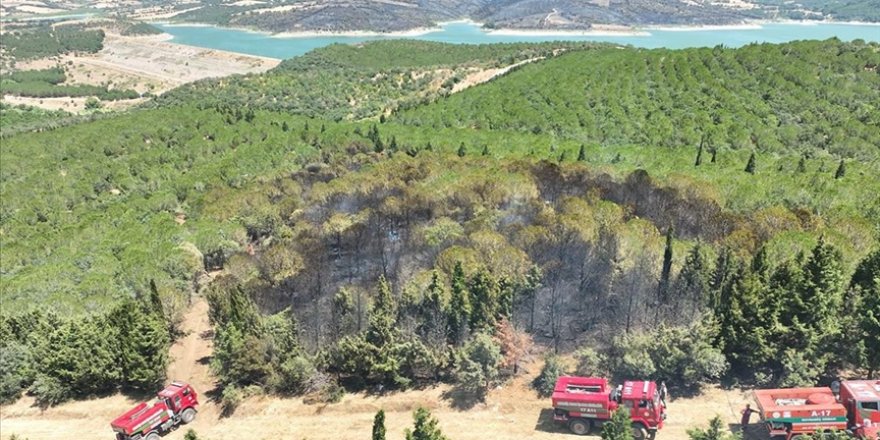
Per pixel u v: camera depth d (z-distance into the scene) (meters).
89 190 106.75
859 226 55.38
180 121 147.25
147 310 54.56
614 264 51.84
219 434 44.72
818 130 107.62
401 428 42.66
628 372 43.59
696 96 130.25
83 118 198.00
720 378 43.62
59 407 50.25
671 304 47.50
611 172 78.81
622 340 44.84
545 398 43.72
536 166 79.44
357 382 47.91
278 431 44.19
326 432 43.44
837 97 121.62
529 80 158.75
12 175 122.69
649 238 53.91
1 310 59.72
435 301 49.28
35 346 53.69
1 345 54.00
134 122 149.38
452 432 41.41
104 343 50.97
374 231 66.38
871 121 109.62
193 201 92.50
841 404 36.34
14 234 89.38
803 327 41.97
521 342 46.34
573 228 56.56
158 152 123.06
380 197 76.19
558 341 48.12
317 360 48.88
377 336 47.06
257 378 48.88
